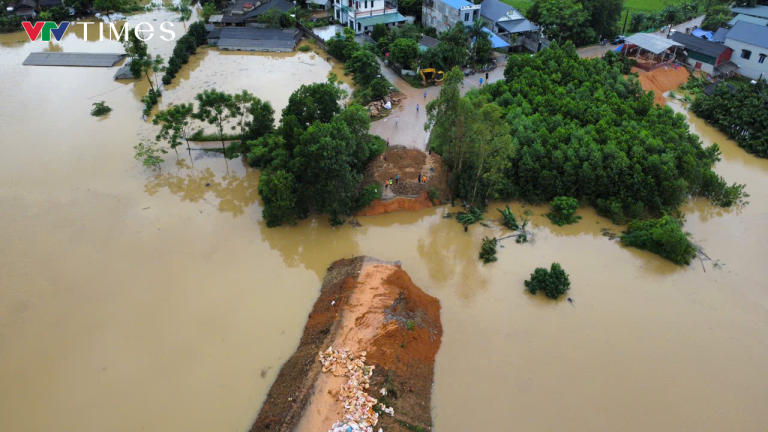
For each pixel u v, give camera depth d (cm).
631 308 4641
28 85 8906
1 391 3822
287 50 10562
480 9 10825
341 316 4231
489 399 3812
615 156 5809
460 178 5997
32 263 5022
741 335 4375
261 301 4681
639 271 5088
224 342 4244
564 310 4619
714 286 4903
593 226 5731
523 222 5794
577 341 4306
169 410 3703
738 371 4059
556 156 5903
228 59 10194
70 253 5159
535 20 11131
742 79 9138
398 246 5434
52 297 4641
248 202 6097
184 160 6875
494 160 5412
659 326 4456
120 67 9675
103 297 4653
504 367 4069
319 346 4006
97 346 4181
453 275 5041
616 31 10962
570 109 6862
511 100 7275
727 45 9400
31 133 7356
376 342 4053
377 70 8500
